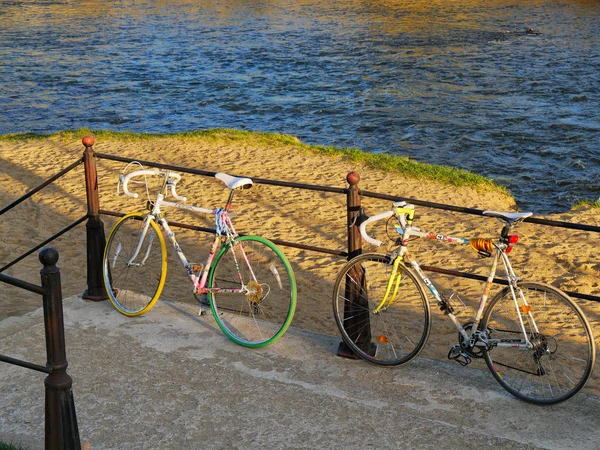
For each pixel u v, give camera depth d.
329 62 30.22
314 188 5.27
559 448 4.13
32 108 22.45
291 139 15.46
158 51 34.06
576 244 9.26
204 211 5.63
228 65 30.08
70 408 3.64
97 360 5.12
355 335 5.20
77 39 38.00
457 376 4.99
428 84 25.41
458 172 13.09
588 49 33.38
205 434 4.19
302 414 4.39
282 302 7.43
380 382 4.91
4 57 31.86
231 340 5.48
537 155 16.67
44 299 3.51
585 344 6.32
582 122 19.72
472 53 32.22
